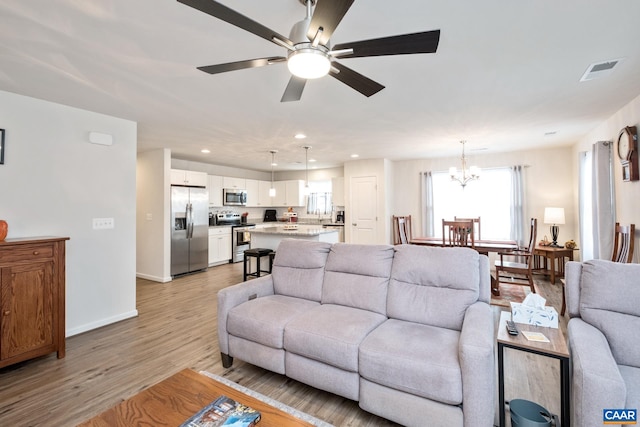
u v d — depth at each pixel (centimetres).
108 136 331
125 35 181
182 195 563
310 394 211
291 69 155
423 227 646
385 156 614
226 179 716
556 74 239
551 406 193
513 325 170
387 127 391
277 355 213
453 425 153
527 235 558
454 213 627
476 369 149
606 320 171
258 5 157
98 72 230
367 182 659
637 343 160
